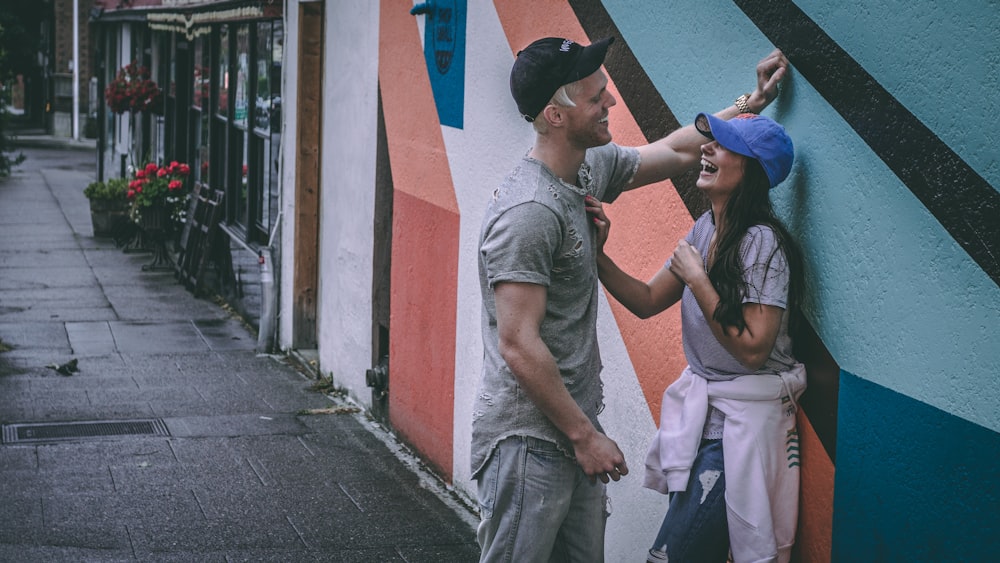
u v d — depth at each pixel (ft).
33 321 35.35
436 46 19.54
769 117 10.63
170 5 46.52
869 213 9.20
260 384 27.40
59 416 23.88
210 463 20.61
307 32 28.84
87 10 125.59
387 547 16.62
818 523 9.88
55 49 131.54
